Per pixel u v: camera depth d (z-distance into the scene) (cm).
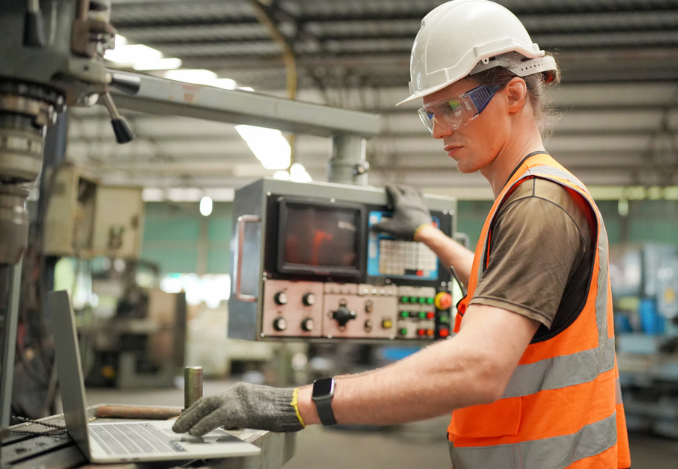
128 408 126
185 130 1062
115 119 112
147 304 747
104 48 94
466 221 1262
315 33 741
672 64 743
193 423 91
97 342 705
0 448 86
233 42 772
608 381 100
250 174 1034
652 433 556
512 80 108
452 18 117
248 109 168
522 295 86
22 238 92
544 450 94
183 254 1433
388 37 739
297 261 165
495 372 82
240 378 925
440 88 112
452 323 187
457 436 104
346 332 171
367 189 176
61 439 95
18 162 88
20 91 87
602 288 100
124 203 385
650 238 1172
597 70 793
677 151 967
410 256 181
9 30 85
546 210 90
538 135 112
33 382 276
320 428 570
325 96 875
